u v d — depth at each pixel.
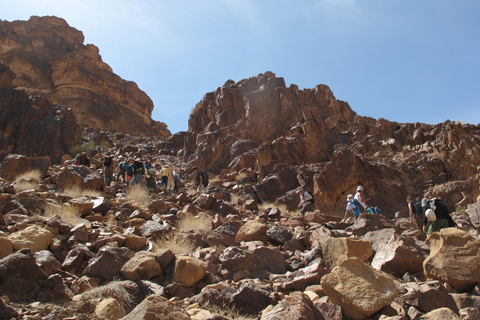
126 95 46.78
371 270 4.39
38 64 41.03
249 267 6.14
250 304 4.73
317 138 21.06
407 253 5.65
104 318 4.06
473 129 19.97
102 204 9.02
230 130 23.39
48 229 6.45
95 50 50.56
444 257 4.73
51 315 3.88
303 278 5.29
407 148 20.56
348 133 22.56
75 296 4.68
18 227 6.35
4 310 3.78
